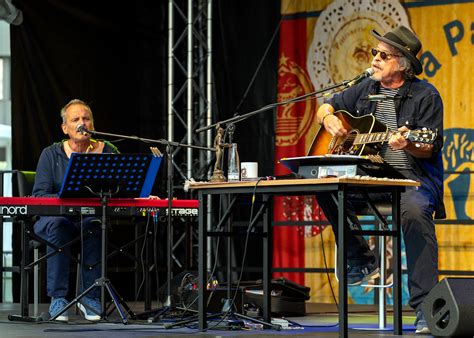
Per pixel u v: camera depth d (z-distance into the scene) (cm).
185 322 643
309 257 1046
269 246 653
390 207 665
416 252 605
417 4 1007
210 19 1048
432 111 629
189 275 768
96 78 1064
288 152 1058
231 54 1082
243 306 742
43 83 1032
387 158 637
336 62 1047
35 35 1027
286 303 792
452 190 980
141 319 720
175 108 1085
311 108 1052
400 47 631
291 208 1053
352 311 895
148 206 708
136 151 1084
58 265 727
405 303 995
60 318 720
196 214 730
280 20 1070
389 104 647
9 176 1114
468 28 984
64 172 759
